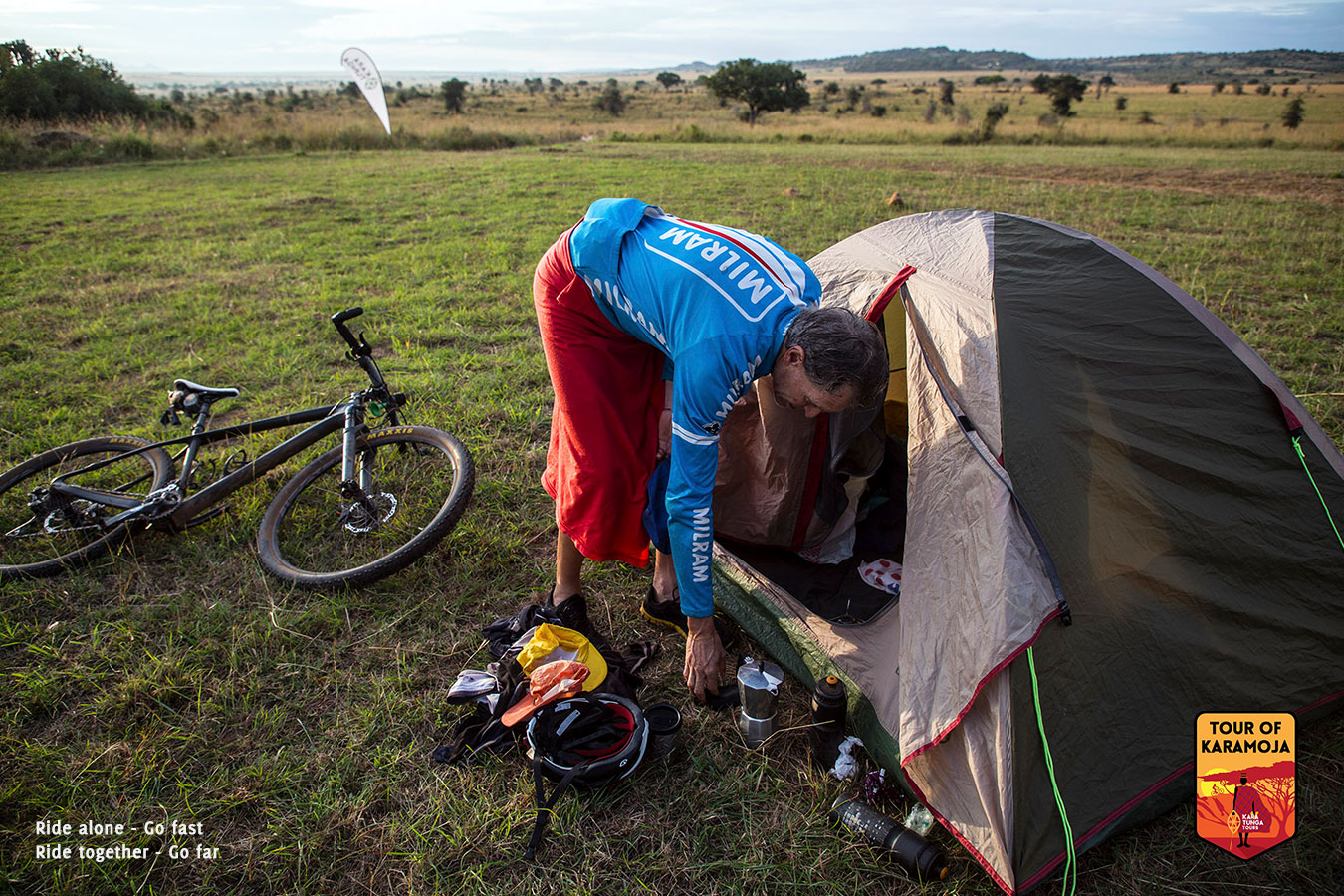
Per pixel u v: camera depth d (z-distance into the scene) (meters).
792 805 2.20
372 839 2.13
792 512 3.05
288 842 2.12
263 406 4.80
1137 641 2.17
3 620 2.97
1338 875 1.98
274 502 3.37
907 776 2.12
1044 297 2.59
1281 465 2.50
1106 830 2.00
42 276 7.87
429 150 22.38
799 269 2.10
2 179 15.70
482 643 2.82
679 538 2.09
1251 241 8.54
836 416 2.89
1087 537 2.19
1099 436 2.34
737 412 2.99
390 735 2.45
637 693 2.59
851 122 38.41
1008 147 23.50
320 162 18.58
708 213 10.45
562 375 2.42
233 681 2.67
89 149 19.53
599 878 2.00
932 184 13.40
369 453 3.51
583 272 2.17
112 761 2.38
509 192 12.81
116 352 5.71
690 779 2.28
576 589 2.91
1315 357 5.03
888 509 3.31
